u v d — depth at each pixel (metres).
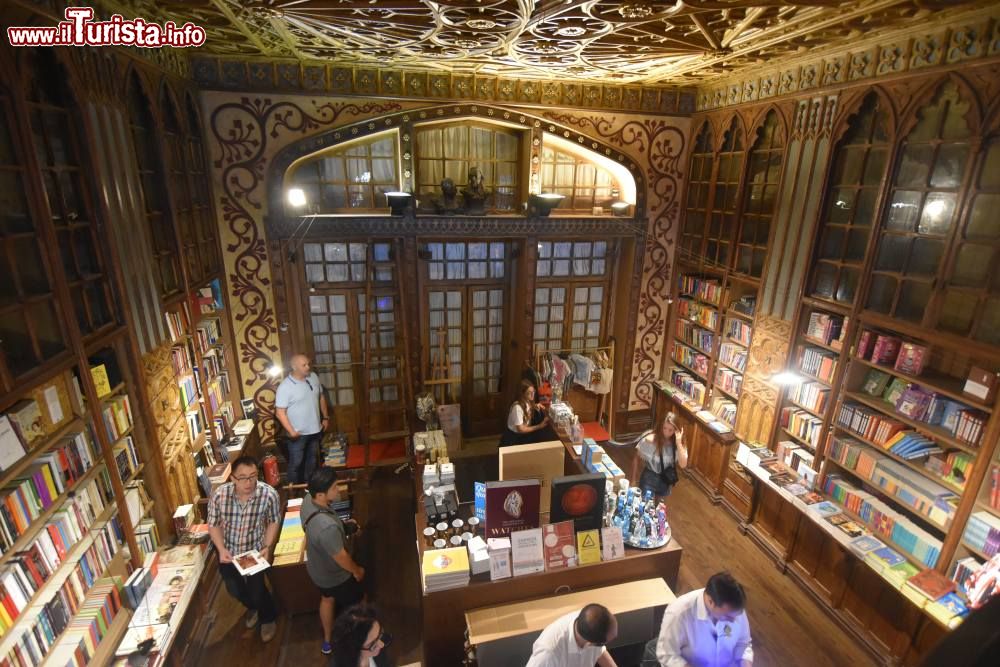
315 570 3.61
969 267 3.42
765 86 4.96
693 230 6.20
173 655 3.54
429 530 3.78
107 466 3.13
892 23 3.44
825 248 4.52
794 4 2.99
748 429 5.38
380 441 6.62
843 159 4.30
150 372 3.72
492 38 3.77
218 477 4.50
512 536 3.47
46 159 2.79
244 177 5.14
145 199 3.78
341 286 6.02
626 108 5.87
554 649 2.77
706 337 6.09
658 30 3.55
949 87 3.45
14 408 2.53
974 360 3.61
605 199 6.54
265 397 5.80
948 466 3.60
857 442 4.34
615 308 6.89
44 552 2.64
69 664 2.65
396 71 5.18
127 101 3.50
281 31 3.78
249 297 5.46
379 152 5.71
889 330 4.11
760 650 3.99
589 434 6.91
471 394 6.89
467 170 6.07
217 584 4.47
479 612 3.46
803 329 4.77
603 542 3.62
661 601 3.57
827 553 4.36
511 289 6.58
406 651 3.95
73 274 2.97
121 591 3.19
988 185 3.28
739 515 5.40
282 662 3.85
